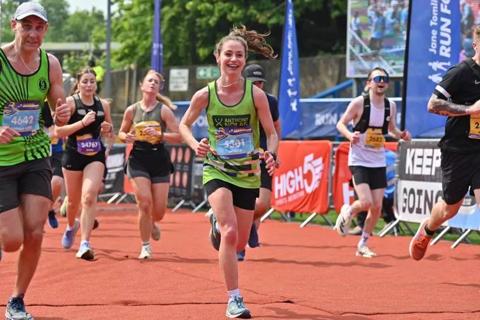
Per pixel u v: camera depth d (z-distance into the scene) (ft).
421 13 83.92
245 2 228.02
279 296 47.29
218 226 45.03
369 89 67.62
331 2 220.84
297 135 137.80
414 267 61.11
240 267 59.98
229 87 42.83
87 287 49.96
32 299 45.88
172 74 207.62
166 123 63.93
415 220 79.36
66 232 68.28
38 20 39.01
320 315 42.29
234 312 41.19
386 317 42.24
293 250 71.61
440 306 45.27
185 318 41.16
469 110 48.19
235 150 42.78
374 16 148.87
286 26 112.16
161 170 64.03
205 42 239.30
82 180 64.75
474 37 49.88
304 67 189.98
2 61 39.32
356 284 52.70
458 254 69.41
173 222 100.83
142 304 44.93
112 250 68.90
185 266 59.82
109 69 211.82
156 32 141.38
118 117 202.49
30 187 40.24
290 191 97.50
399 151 81.30
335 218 106.73
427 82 84.07
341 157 91.56
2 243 39.29
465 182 50.44
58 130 61.00
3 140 38.93
